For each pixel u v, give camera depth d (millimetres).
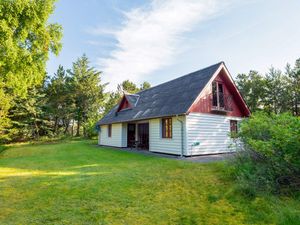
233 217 4023
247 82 39062
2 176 7918
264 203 4484
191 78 16266
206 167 8023
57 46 13508
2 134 27250
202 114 14094
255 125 6426
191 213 4250
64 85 37531
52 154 15555
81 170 8727
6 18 10320
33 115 33094
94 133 33219
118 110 21406
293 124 5109
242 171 6023
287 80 35594
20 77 12141
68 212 4352
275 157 5020
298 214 3893
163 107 14750
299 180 4922
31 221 3961
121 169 8695
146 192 5566
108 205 4711
